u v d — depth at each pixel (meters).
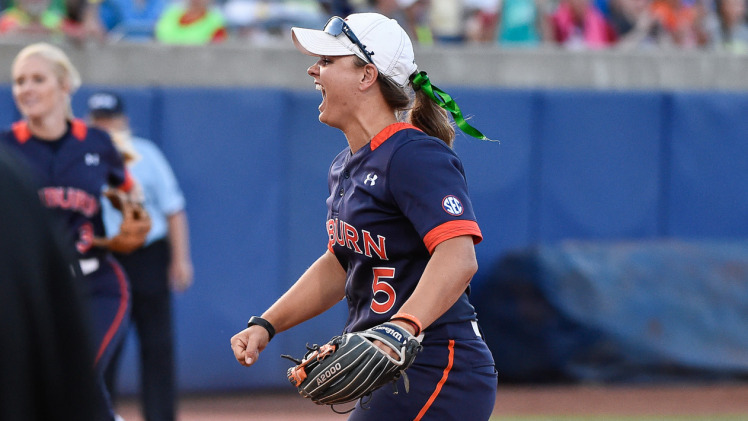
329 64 9.70
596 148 29.20
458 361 9.56
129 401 25.30
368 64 9.60
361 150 9.66
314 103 26.64
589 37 33.00
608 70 29.92
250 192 26.09
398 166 9.27
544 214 28.95
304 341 26.52
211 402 25.44
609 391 27.00
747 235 30.28
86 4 27.81
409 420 9.50
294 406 25.14
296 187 26.56
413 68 9.96
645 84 30.23
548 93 28.81
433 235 9.02
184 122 25.64
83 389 5.39
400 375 9.01
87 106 24.98
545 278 27.67
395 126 9.59
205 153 25.78
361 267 9.77
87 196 15.04
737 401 25.91
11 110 24.34
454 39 32.31
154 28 30.02
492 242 28.58
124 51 26.14
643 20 33.94
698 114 29.81
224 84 26.81
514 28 32.22
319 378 8.93
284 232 26.48
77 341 5.41
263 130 26.19
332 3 29.94
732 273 28.94
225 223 25.91
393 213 9.43
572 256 28.09
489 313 28.17
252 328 10.44
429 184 9.14
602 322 27.45
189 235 25.66
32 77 14.83
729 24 35.12
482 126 28.30
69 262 5.51
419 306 8.83
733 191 30.12
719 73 30.84
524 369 27.61
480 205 28.33
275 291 26.34
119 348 17.31
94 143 15.31
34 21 27.94
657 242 29.19
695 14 34.53
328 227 10.12
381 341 8.67
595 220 29.23
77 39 25.77
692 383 27.94
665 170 29.75
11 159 5.45
